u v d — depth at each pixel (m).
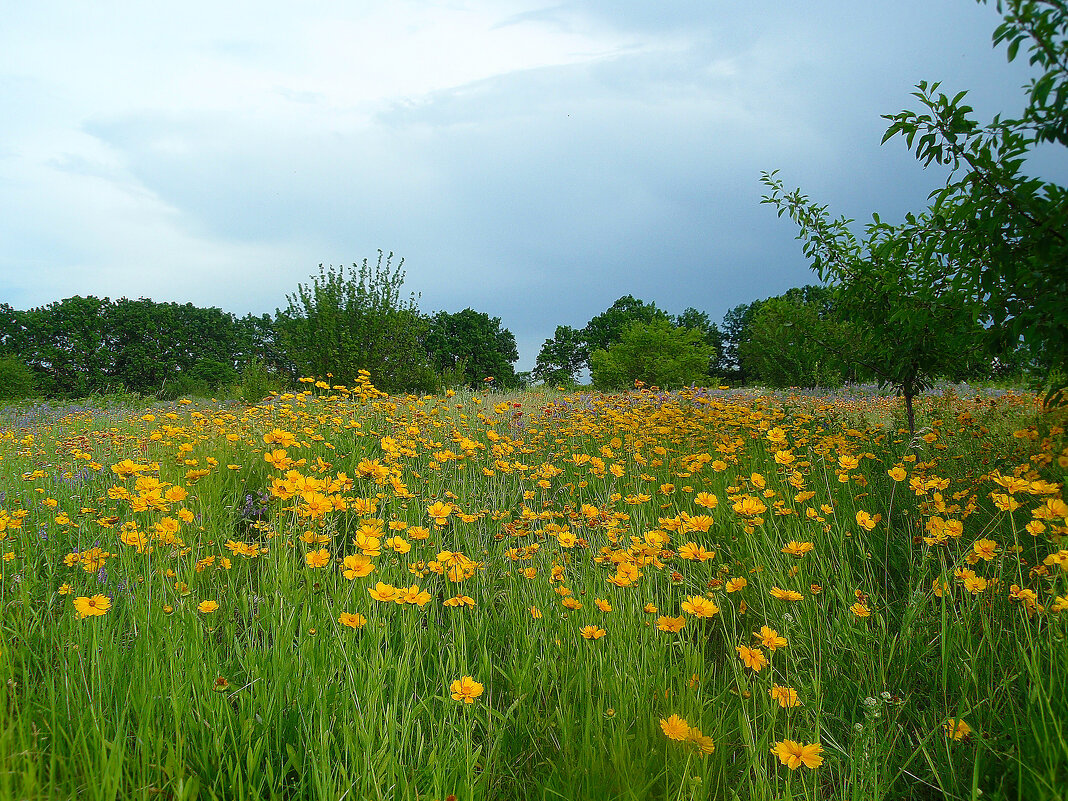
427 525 3.70
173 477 4.45
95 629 2.02
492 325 51.00
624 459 5.18
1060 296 2.37
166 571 2.47
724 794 1.72
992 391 9.73
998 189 2.49
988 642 2.20
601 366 29.30
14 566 2.81
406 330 15.79
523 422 6.70
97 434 5.62
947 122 2.59
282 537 2.82
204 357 42.53
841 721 2.05
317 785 1.48
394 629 2.49
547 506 3.91
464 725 1.83
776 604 2.61
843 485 3.89
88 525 3.26
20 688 1.98
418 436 5.38
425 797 1.51
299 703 1.80
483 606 2.77
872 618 2.55
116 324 39.41
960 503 3.30
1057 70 2.02
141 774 1.52
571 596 2.49
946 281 3.47
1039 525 2.28
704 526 2.60
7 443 6.21
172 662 1.88
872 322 4.53
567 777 1.68
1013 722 1.83
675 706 1.95
